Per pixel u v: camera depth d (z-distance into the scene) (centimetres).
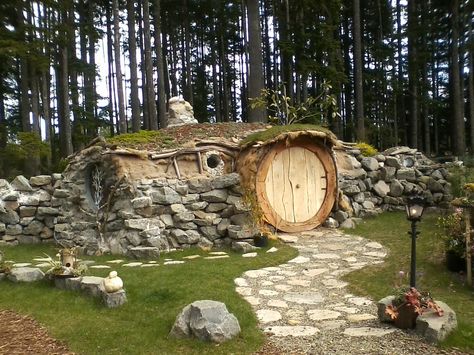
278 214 1022
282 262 782
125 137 1135
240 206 951
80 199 1065
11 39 1534
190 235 919
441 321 442
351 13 2922
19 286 685
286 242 933
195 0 3052
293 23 2280
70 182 1091
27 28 1595
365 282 648
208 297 580
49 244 1124
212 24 3198
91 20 2588
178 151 1023
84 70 2486
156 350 442
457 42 2184
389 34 3080
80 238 1039
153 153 1009
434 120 3131
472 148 2278
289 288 633
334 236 984
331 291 618
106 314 549
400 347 423
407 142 3047
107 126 2842
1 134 1759
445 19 2516
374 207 1233
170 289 612
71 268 673
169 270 717
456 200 649
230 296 587
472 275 631
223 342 449
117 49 1959
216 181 979
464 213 651
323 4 2212
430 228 1005
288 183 1043
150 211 914
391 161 1305
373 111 2920
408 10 2711
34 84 1855
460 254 650
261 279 678
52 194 1166
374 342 438
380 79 2847
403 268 700
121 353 442
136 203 902
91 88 2736
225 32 3162
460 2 2189
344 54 2952
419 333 448
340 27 2977
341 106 2689
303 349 431
